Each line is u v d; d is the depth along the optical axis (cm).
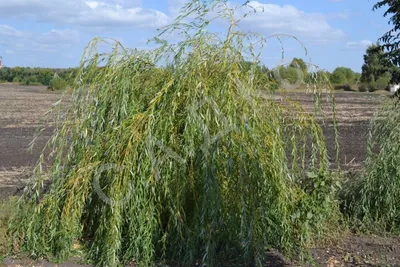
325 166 689
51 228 648
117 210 602
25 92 5494
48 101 4059
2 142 1709
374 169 736
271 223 630
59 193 657
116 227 603
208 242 598
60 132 680
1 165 1256
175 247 636
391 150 730
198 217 615
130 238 625
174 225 630
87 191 643
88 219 692
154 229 627
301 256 638
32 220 656
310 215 654
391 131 744
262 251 604
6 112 3050
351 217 750
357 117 2534
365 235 720
